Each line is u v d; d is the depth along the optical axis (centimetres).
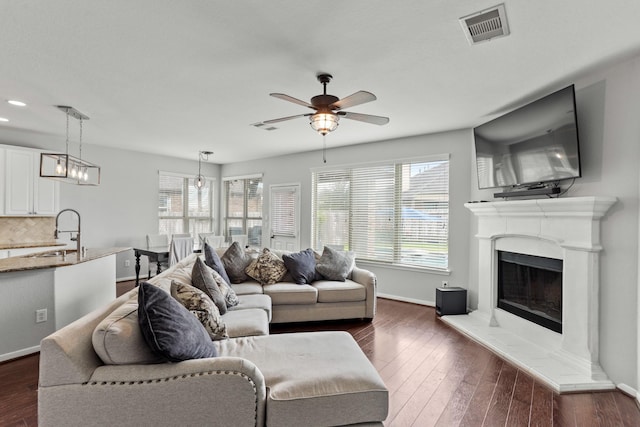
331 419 148
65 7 183
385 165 509
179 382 136
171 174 662
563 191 290
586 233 257
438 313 418
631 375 234
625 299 239
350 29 204
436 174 461
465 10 185
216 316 213
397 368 271
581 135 273
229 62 248
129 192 597
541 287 317
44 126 434
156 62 249
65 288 311
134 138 502
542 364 268
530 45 222
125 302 190
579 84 275
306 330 363
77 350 134
